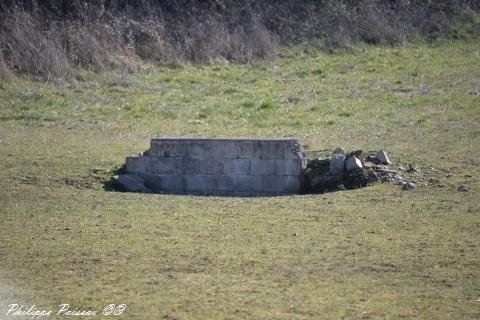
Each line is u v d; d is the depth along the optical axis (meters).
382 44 112.00
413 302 34.31
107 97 93.38
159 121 84.06
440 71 100.62
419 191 56.50
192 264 39.59
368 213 50.50
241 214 50.78
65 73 99.62
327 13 117.38
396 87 95.25
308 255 41.06
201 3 116.81
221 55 108.06
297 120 82.88
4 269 39.00
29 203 54.06
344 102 89.75
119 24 110.25
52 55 101.06
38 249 42.41
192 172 62.50
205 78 100.94
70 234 45.53
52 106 89.62
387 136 74.31
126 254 41.38
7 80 96.88
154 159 62.62
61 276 37.88
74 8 111.12
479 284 36.66
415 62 104.88
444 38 113.69
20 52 101.88
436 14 118.38
